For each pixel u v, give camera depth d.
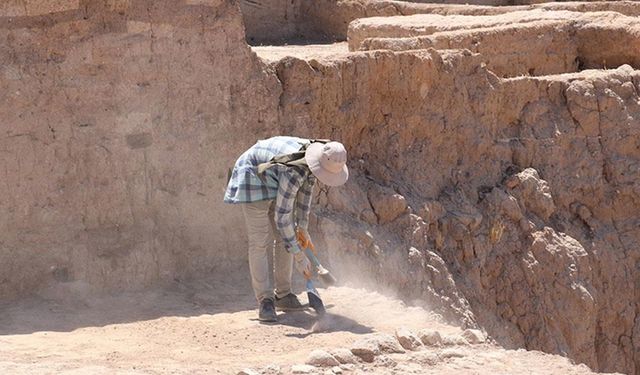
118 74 12.78
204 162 13.42
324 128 14.57
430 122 15.48
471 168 15.84
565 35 19.94
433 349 10.30
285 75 14.19
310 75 14.34
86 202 12.61
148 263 12.95
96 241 12.66
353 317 11.81
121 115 12.81
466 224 15.10
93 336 10.98
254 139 13.87
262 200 11.25
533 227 15.70
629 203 16.77
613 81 16.98
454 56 15.73
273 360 9.91
